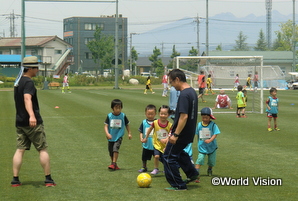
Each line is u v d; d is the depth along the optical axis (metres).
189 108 7.18
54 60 81.81
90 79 63.69
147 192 7.29
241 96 19.36
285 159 10.05
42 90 44.41
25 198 6.93
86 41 111.81
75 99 29.91
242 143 12.33
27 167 9.22
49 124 16.59
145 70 133.50
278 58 75.12
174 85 7.36
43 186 7.68
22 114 7.54
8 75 69.94
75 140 12.89
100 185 7.78
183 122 7.09
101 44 90.38
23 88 7.49
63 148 11.57
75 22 110.81
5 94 35.97
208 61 30.11
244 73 42.41
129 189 7.50
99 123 16.95
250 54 76.38
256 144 12.16
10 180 8.11
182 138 7.25
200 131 8.34
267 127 15.94
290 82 51.66
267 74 49.09
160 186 7.73
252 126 16.20
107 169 9.12
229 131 14.81
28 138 7.73
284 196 7.02
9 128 15.48
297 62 75.00
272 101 14.85
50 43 81.19
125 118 9.26
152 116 8.92
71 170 9.00
